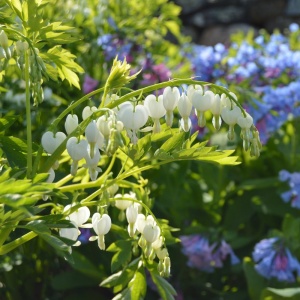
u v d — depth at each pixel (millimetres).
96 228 2670
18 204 2174
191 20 15453
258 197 5957
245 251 5895
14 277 5238
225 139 5910
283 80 6734
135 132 2484
